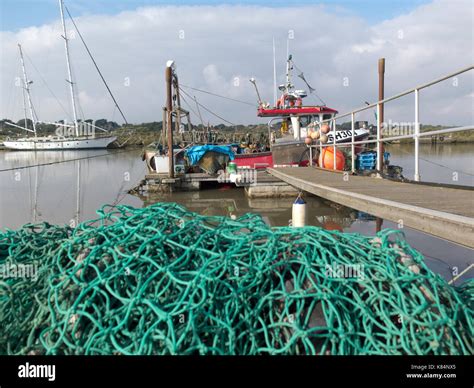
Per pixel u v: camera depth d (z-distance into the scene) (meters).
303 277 1.80
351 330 1.63
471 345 1.70
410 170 17.41
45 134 53.72
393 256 1.89
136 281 1.80
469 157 23.36
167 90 14.30
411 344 1.63
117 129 49.91
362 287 1.82
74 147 41.88
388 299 1.68
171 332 1.54
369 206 4.36
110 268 1.79
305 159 14.55
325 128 12.09
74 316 1.71
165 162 15.23
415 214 3.43
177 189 14.52
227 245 2.08
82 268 1.81
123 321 1.59
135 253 1.84
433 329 1.60
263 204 11.66
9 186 14.33
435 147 32.56
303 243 1.99
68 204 10.80
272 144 14.53
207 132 19.80
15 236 2.49
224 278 1.81
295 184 7.87
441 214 3.10
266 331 1.65
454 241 2.91
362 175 9.05
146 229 2.03
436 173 16.27
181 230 2.05
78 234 2.20
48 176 17.72
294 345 1.64
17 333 1.77
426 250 5.84
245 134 19.66
